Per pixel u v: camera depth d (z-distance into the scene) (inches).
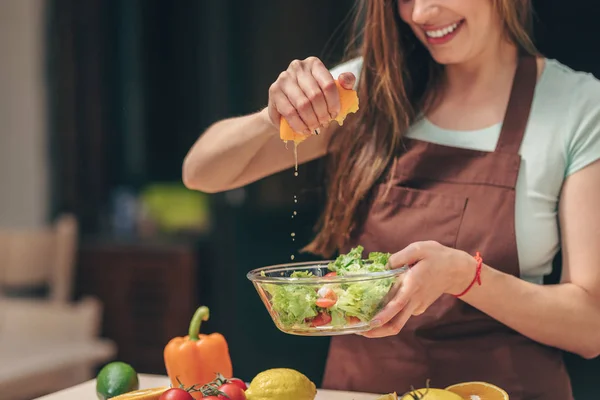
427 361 62.7
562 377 62.5
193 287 159.2
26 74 174.1
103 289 164.9
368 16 64.6
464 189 62.9
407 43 66.4
